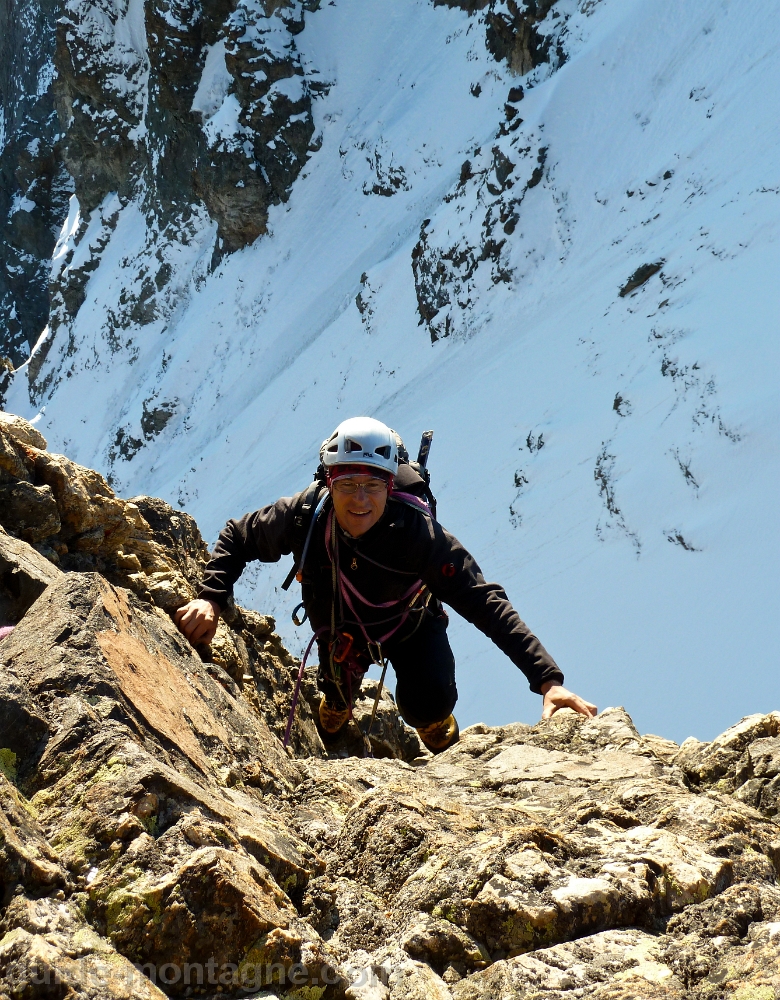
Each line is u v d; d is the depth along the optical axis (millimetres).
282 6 122438
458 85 116812
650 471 62812
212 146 117938
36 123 136625
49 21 135250
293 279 117938
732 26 94375
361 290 107375
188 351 120625
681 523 58875
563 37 106250
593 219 91312
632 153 91938
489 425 79375
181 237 127312
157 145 125438
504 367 85188
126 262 129250
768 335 67312
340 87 123438
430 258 99812
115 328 129375
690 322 72812
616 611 56188
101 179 133250
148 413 118375
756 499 57125
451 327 96500
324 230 118688
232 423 110938
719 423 62438
